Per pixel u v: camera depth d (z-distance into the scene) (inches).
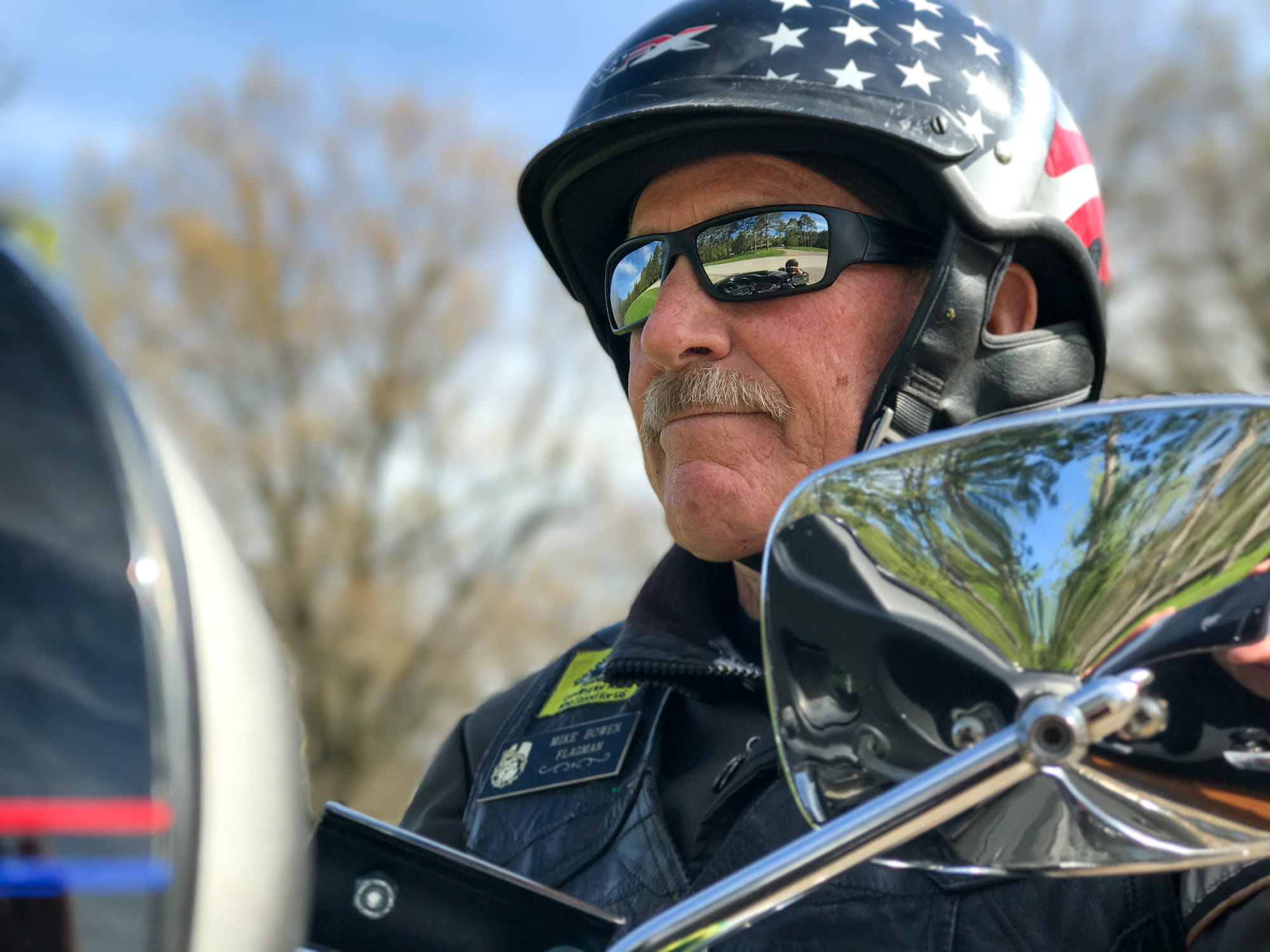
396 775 718.5
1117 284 561.6
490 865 36.2
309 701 702.5
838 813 24.8
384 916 36.0
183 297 689.6
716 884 23.9
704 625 48.4
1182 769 23.7
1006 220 47.3
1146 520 24.7
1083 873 24.1
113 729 18.8
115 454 19.8
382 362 727.1
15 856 18.4
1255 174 530.0
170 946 18.6
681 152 49.6
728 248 48.3
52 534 19.3
